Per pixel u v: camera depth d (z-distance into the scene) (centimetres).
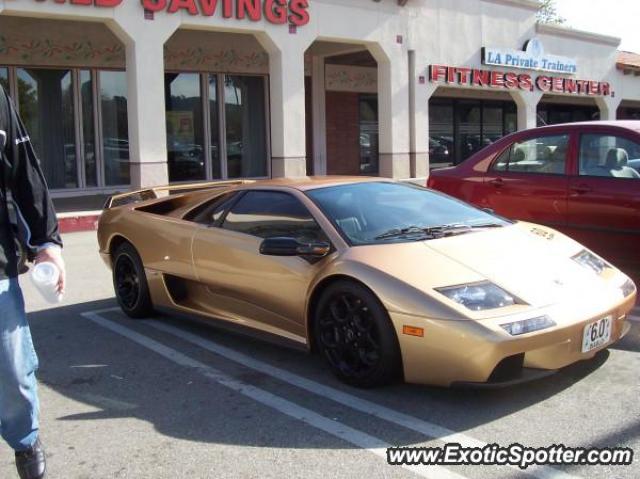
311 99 1944
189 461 351
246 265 503
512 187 732
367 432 376
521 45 2033
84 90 1567
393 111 1692
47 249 298
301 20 1475
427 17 1750
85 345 559
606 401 404
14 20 1438
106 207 678
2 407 292
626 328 451
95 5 1202
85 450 369
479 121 2420
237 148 1831
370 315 416
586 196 672
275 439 372
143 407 426
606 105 2391
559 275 424
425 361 391
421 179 1738
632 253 649
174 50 1666
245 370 486
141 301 619
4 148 285
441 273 406
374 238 459
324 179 551
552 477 321
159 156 1299
